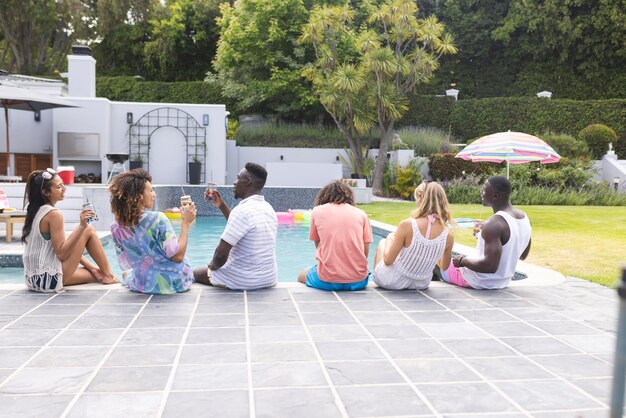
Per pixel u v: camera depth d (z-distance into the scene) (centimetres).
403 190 1733
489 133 2320
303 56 2253
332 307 377
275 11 2225
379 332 319
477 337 312
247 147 2088
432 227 415
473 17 2941
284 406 212
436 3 2995
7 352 272
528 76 2945
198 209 1346
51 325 321
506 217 427
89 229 423
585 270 553
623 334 119
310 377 244
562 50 2833
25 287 423
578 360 274
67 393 222
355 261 427
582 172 1720
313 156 2133
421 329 327
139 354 272
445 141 2070
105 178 1625
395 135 2064
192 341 295
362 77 1884
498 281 445
